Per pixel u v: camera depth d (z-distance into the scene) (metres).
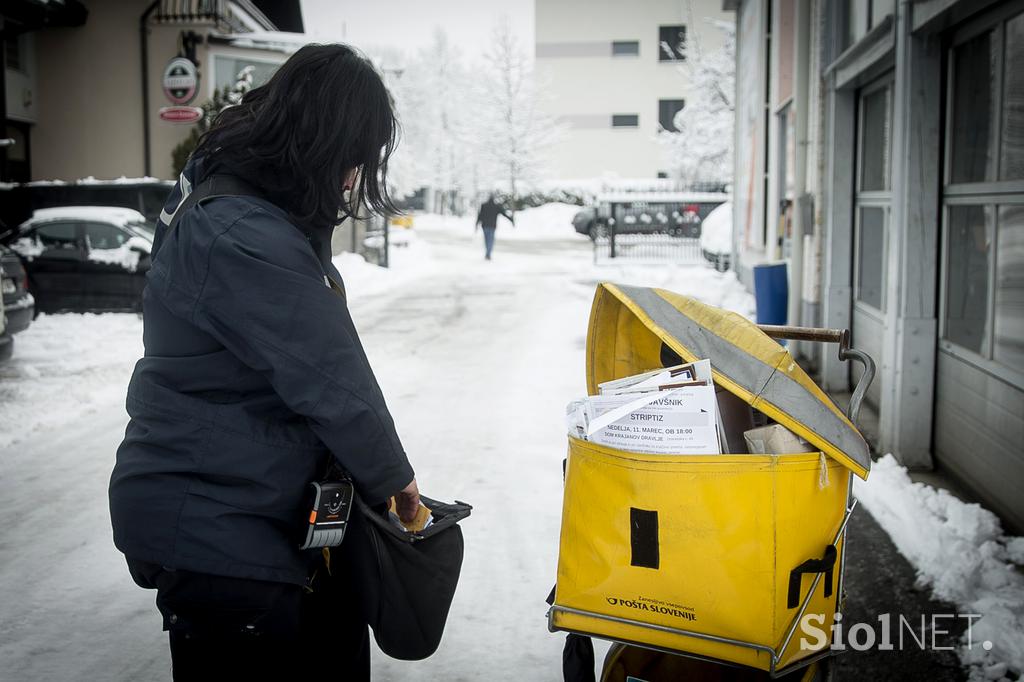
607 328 2.55
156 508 1.73
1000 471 4.59
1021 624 3.42
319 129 1.83
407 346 10.29
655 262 21.58
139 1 19.47
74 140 19.78
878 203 7.07
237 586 1.75
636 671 2.51
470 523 4.63
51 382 8.20
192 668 1.88
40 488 5.31
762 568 2.06
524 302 14.55
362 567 1.94
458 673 3.20
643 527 2.11
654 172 49.69
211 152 1.88
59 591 3.90
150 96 19.62
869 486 5.08
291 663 1.89
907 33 5.46
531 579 3.97
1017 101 4.44
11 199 14.74
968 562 3.97
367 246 21.17
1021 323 4.36
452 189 57.78
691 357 2.19
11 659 3.31
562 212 42.81
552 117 49.09
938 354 5.54
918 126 5.46
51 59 19.62
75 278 12.56
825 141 8.21
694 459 2.07
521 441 6.18
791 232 9.68
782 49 11.14
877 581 3.94
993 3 4.68
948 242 5.41
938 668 3.22
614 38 48.81
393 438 1.80
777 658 2.08
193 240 1.75
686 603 2.10
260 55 19.94
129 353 9.75
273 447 1.77
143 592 3.90
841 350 2.54
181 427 1.74
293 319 1.71
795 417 2.16
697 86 31.81
